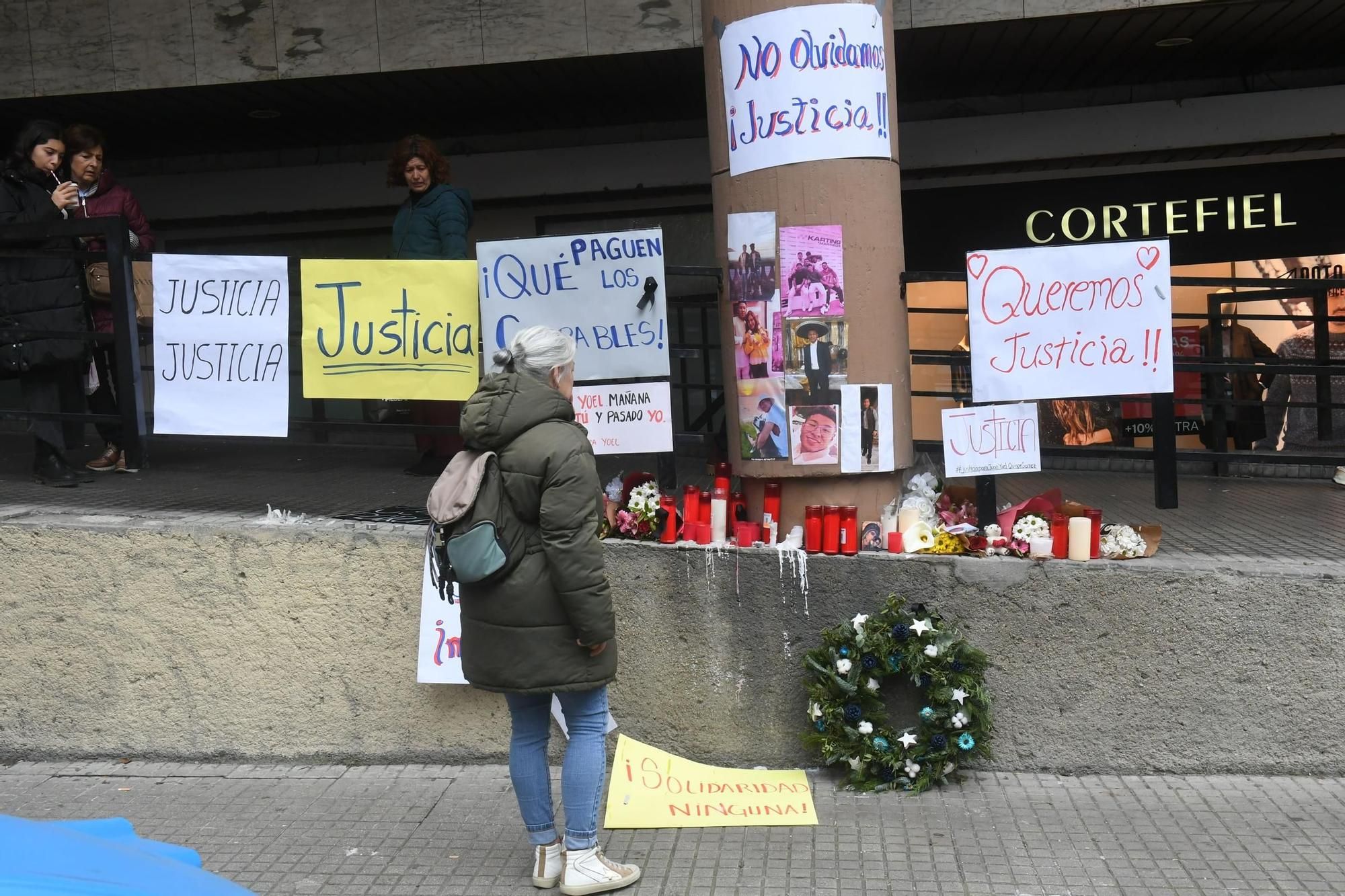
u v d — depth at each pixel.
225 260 4.80
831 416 4.43
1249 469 7.43
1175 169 7.86
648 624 4.48
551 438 3.32
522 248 4.59
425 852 3.83
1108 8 6.15
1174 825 3.89
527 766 3.56
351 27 6.84
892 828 3.94
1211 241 7.85
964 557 4.35
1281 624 4.18
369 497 5.71
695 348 4.59
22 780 4.52
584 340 4.60
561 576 3.28
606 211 8.60
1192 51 7.00
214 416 4.87
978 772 4.40
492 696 4.55
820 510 4.39
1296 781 4.21
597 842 3.66
